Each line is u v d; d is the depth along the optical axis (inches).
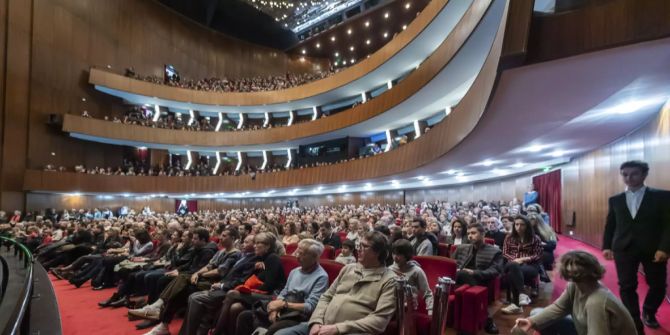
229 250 195.5
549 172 496.4
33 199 743.7
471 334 150.5
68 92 823.7
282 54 1289.4
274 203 1047.0
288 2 1023.0
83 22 852.6
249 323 134.8
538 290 213.8
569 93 193.2
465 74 462.0
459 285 178.2
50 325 118.9
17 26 732.0
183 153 1098.7
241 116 1102.4
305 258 136.7
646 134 244.2
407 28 609.3
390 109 627.5
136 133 912.3
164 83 980.6
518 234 212.1
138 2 981.2
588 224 373.7
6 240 296.8
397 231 195.6
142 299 233.5
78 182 805.2
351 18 962.7
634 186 138.6
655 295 142.0
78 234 364.2
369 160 666.8
